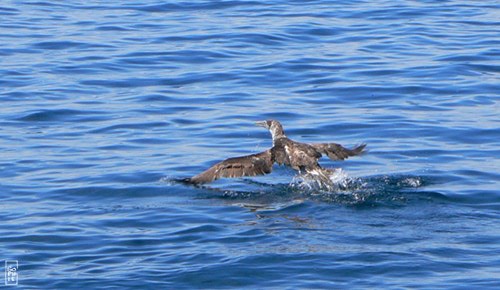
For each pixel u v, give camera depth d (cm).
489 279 1734
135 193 2205
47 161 2416
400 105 2841
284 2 4044
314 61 3247
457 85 3002
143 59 3294
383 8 3938
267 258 1817
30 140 2577
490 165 2372
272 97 2923
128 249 1888
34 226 2009
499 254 1844
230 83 3052
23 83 3044
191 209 2097
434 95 2920
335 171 2069
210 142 2561
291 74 3128
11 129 2662
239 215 2058
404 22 3734
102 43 3472
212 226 1991
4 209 2109
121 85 3048
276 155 1975
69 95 2941
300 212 2072
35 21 3769
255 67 3192
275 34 3556
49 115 2772
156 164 2392
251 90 2988
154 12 3919
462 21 3747
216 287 1720
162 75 3138
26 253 1875
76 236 1956
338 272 1766
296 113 2777
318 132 2634
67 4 4056
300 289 1700
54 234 1967
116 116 2767
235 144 2550
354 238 1917
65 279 1755
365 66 3186
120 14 3881
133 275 1764
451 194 2166
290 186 2230
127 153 2478
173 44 3456
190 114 2781
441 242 1900
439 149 2489
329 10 3903
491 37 3503
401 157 2441
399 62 3225
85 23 3747
